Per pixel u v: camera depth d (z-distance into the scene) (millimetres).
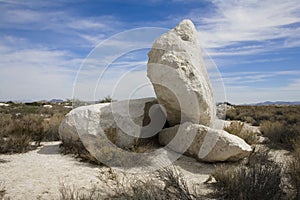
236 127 10703
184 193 4730
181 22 9953
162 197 4527
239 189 5066
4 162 7605
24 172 6766
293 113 27219
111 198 5145
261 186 4887
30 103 44781
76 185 5922
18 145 9172
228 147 7555
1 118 15188
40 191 5547
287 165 6484
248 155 7734
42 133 11289
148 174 6867
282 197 4953
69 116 9227
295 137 10898
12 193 5402
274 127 12914
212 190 5801
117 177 6383
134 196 4688
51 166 7316
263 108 37156
